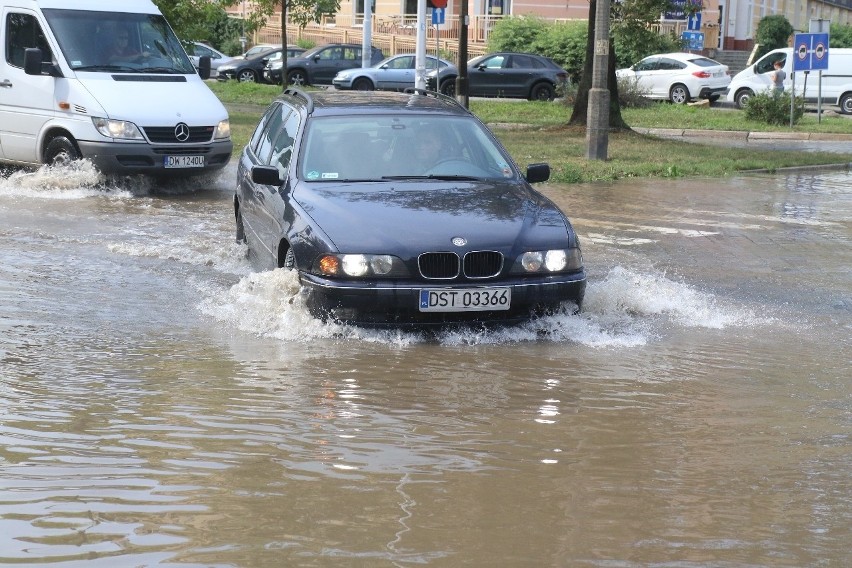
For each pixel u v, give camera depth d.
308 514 5.27
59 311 9.66
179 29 29.00
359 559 4.77
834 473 6.00
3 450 6.09
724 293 11.27
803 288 11.62
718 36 71.75
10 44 18.70
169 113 17.94
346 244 8.98
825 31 36.56
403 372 7.95
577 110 32.56
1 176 19.14
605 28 23.64
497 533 5.09
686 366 8.32
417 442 6.38
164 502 5.39
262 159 11.84
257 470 5.85
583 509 5.40
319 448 6.23
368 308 8.89
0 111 18.73
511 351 8.67
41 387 7.35
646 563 4.81
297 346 8.65
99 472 5.79
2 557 4.75
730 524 5.27
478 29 63.53
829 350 8.95
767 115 37.31
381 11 66.75
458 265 8.95
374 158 10.57
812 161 24.81
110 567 4.67
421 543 4.95
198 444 6.26
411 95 12.01
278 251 10.03
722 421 6.93
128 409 6.90
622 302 10.26
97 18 18.88
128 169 17.69
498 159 10.90
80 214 15.47
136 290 10.63
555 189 19.84
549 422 6.83
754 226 15.90
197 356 8.27
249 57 54.69
